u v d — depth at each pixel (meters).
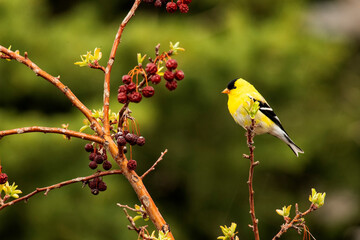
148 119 13.17
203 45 14.94
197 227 16.95
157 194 17.38
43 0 17.11
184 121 16.06
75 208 13.68
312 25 19.31
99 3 17.61
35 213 13.65
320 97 18.16
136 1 3.46
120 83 14.77
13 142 13.25
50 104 15.21
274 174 17.89
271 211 17.12
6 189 3.31
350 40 20.11
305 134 17.02
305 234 3.52
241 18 16.03
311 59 16.33
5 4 14.67
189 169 16.58
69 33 14.97
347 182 18.28
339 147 17.97
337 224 18.25
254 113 3.50
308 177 18.45
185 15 17.66
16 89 14.60
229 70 14.98
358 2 21.78
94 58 3.41
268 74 15.34
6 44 14.54
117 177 14.01
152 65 3.17
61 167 13.81
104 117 3.39
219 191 16.73
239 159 16.09
